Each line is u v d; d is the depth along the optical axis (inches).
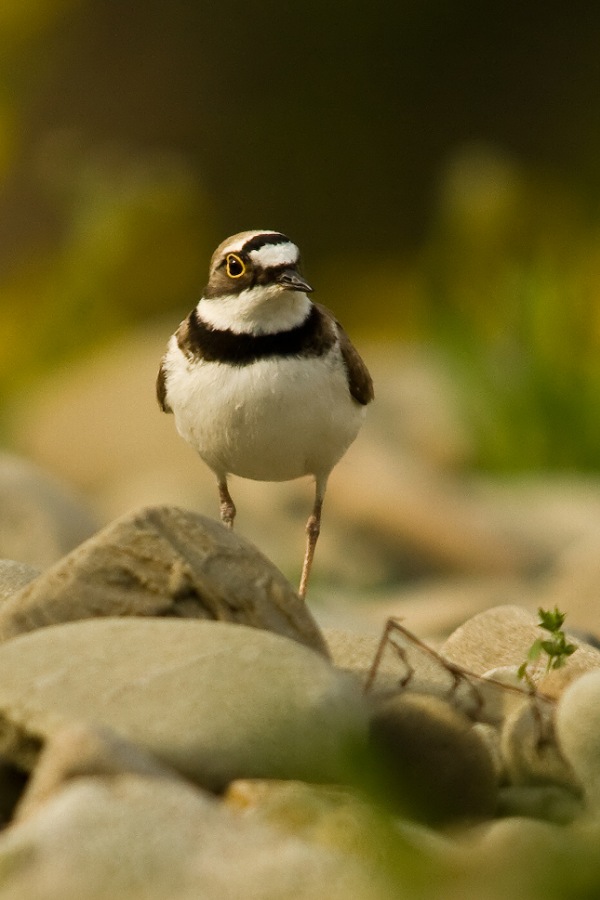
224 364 301.1
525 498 710.5
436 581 617.0
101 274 861.2
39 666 213.2
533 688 244.7
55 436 826.2
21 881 166.1
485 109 1215.6
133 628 221.0
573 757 212.7
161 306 880.3
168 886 164.9
